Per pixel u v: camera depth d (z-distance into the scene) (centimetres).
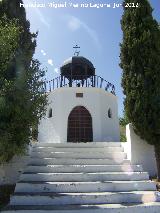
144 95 1363
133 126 1402
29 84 1121
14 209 938
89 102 1939
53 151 1420
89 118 1930
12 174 1221
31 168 1235
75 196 1031
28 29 1370
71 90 1947
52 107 1962
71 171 1249
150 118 1344
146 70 1390
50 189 1093
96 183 1127
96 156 1397
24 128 1077
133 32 1459
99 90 1961
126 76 1446
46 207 970
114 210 970
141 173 1231
